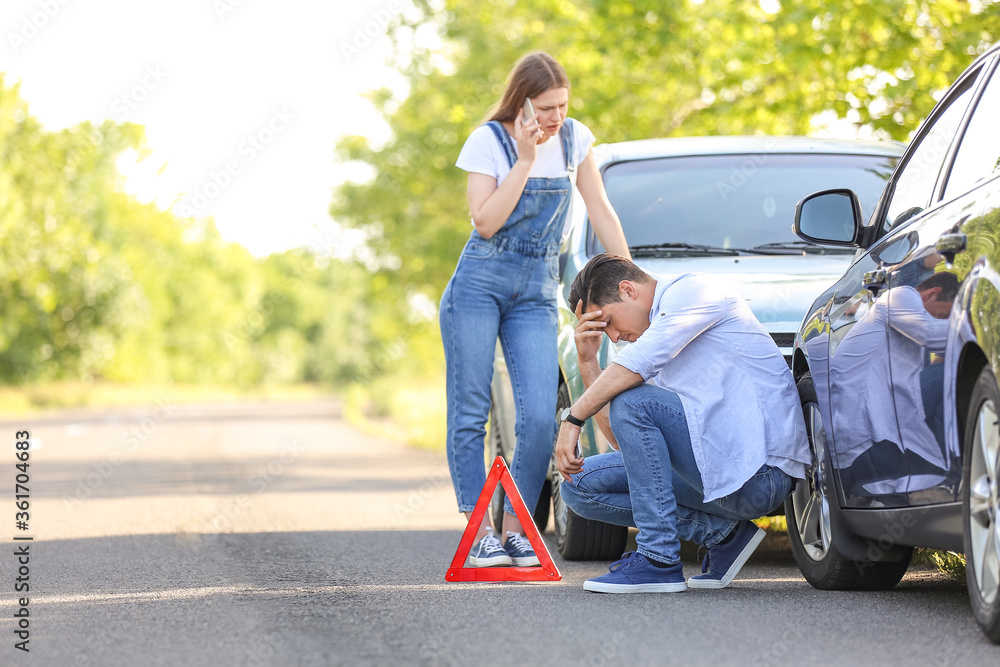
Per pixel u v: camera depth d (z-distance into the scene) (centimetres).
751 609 621
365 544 991
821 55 1773
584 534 864
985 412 493
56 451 2744
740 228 916
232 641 566
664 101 2411
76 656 539
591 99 2445
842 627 563
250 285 13575
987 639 518
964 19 1634
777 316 767
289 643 557
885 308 600
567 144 789
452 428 803
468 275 788
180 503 1403
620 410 674
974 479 509
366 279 4434
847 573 679
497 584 748
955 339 516
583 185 817
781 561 863
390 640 560
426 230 4047
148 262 10012
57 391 8069
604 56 2317
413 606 659
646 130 2455
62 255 7144
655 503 679
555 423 832
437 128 3688
